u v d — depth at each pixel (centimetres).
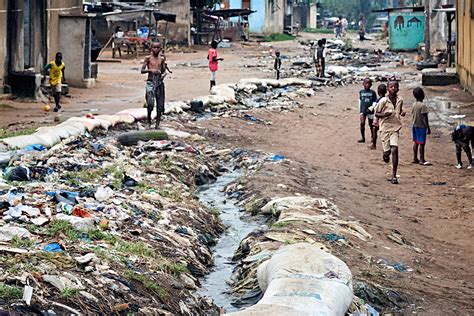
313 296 709
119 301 766
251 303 904
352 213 1362
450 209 1464
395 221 1362
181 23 5862
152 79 1995
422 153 1866
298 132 2300
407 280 1004
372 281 956
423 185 1656
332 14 11812
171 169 1581
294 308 676
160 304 818
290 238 1076
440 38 4525
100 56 4994
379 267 1041
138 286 826
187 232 1144
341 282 767
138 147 1772
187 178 1589
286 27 8369
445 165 1856
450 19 3866
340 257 1034
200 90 3114
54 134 1673
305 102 2964
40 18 2839
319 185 1590
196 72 4066
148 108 2003
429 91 3188
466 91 3084
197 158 1748
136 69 4191
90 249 888
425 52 4541
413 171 1789
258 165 1748
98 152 1611
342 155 1969
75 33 3059
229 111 2555
